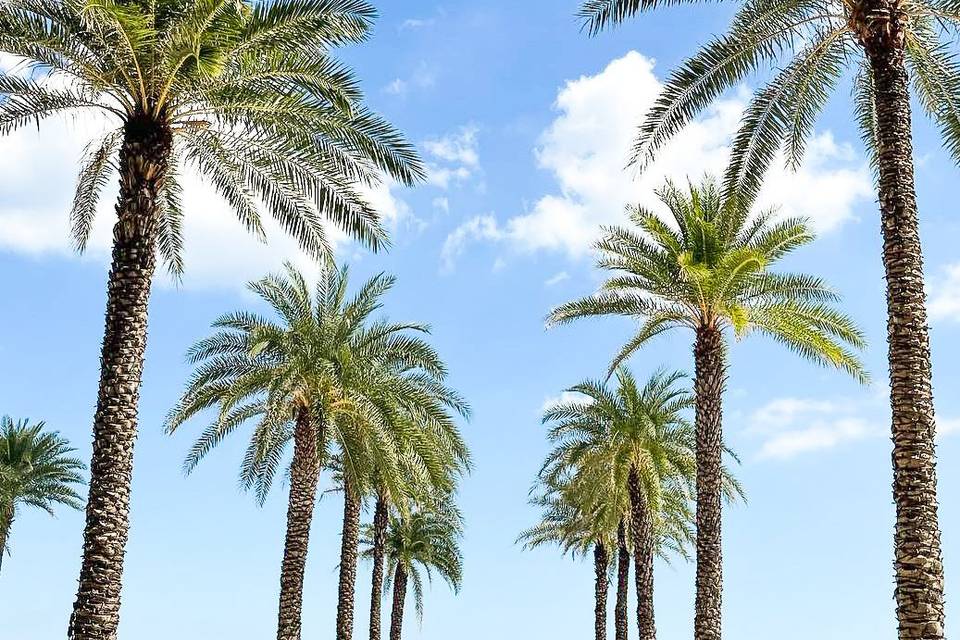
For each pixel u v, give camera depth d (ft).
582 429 110.22
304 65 51.47
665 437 107.34
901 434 41.47
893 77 45.93
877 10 46.39
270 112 52.95
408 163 55.31
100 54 48.93
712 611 70.74
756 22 54.44
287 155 55.93
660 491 106.73
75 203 59.57
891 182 44.57
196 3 46.96
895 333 42.83
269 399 88.07
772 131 58.95
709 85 57.00
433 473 92.79
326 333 90.33
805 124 59.82
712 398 73.82
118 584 45.83
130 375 47.44
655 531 126.41
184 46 47.37
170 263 65.51
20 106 50.31
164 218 64.49
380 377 90.84
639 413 106.32
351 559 109.50
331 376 88.84
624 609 134.82
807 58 55.83
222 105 51.75
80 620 44.83
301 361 87.25
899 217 44.04
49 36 48.16
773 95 58.13
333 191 56.59
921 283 43.34
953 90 54.24
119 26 45.42
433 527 160.86
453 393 101.55
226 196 61.93
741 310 70.33
